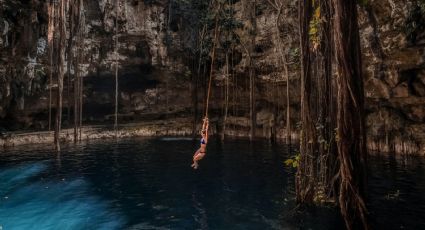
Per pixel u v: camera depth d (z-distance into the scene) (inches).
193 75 1391.5
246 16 1259.8
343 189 333.4
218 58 1370.6
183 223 409.7
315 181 447.2
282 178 621.9
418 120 807.7
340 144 330.3
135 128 1366.9
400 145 813.2
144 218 431.5
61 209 472.7
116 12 1336.1
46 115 1307.8
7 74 1059.9
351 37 323.3
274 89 1225.4
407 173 612.1
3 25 984.3
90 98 1444.4
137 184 604.4
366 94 883.4
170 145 1098.1
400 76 803.4
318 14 396.8
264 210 446.6
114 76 1433.3
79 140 1199.6
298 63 613.3
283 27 1136.8
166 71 1486.2
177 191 554.9
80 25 1048.8
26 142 1106.7
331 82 437.4
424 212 413.4
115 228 399.5
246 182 601.3
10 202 507.2
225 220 415.5
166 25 1441.9
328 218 406.3
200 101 1492.4
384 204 447.8
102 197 527.8
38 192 558.9
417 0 720.3
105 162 808.9
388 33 798.5
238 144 1096.8
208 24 1247.5
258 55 1235.2
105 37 1370.6
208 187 574.9
